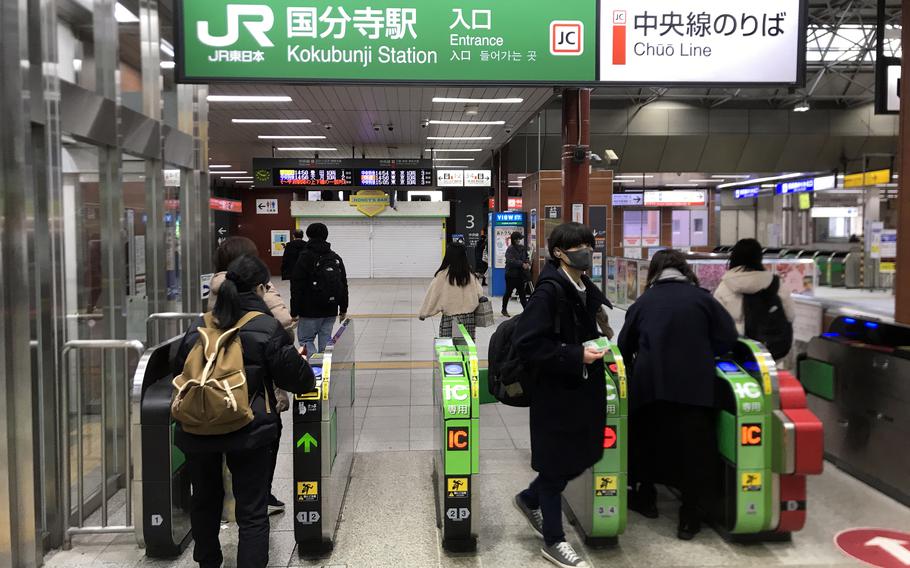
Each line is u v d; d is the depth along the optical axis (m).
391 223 23.11
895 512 3.86
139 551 3.42
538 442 3.10
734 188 34.97
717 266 9.31
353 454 4.70
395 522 3.72
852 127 25.03
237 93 11.77
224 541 3.52
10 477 3.08
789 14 4.72
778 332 4.27
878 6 5.37
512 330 3.29
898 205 5.01
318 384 3.31
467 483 3.32
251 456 2.84
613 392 3.30
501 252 16.98
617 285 14.59
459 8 4.59
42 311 3.33
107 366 4.37
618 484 3.30
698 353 3.32
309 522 3.29
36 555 3.21
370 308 14.19
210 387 2.59
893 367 4.04
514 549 3.41
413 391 6.78
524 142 24.59
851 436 4.47
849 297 15.28
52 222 3.35
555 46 4.64
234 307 2.86
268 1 4.50
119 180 4.34
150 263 5.13
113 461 4.43
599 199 15.97
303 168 16.66
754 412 3.29
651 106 24.41
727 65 4.73
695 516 3.52
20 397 3.11
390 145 18.91
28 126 3.13
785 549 3.39
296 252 7.54
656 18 4.68
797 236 24.58
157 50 5.39
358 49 4.55
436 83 4.60
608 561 3.26
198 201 6.45
